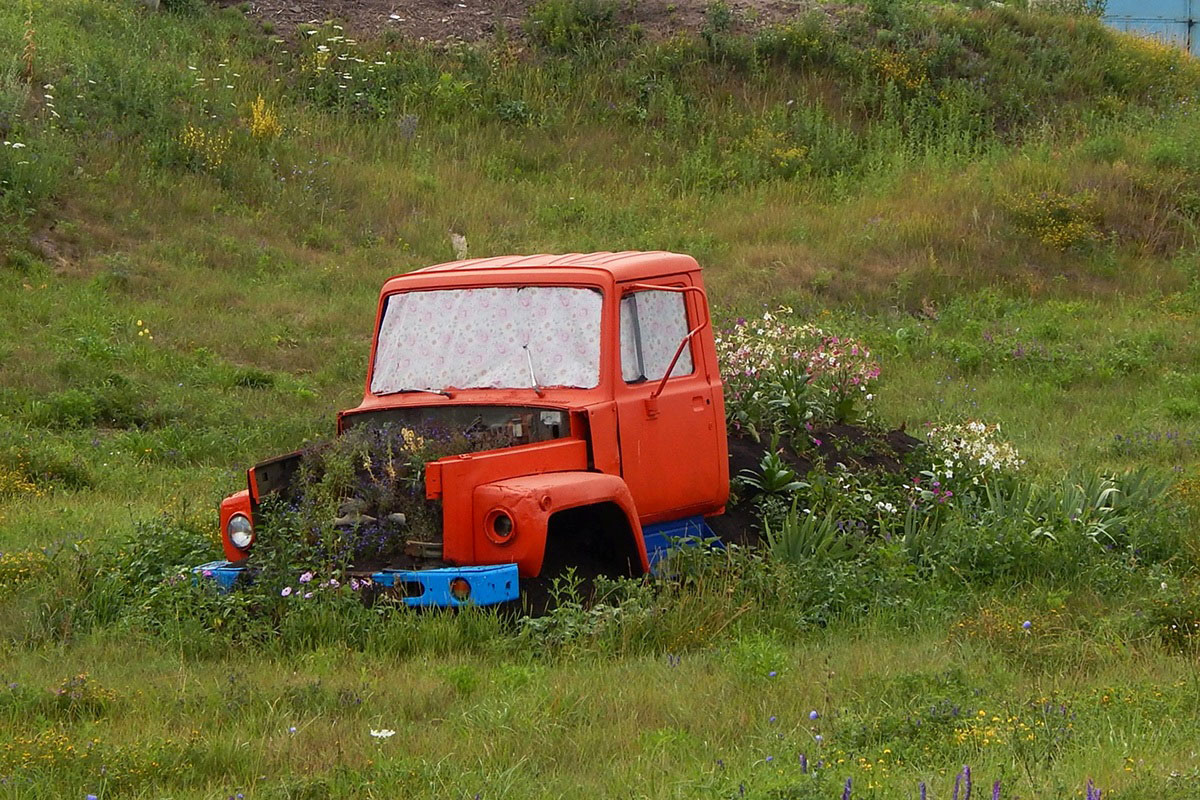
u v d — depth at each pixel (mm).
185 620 9484
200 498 14648
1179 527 12227
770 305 25797
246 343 22312
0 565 10938
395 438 10102
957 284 27359
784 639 9555
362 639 9078
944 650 9055
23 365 19875
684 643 9188
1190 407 19875
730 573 10320
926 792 5801
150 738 7094
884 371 22375
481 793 6172
